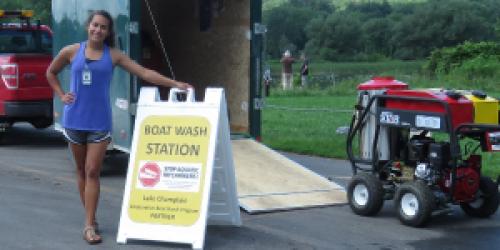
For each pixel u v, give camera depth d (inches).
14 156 426.6
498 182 303.0
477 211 303.4
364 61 2116.1
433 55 1262.3
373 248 263.1
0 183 351.3
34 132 535.5
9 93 450.6
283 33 2271.2
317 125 572.4
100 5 368.2
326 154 442.6
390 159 305.6
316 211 307.6
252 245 264.2
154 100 269.6
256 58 377.4
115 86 356.5
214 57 398.9
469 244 268.8
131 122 345.1
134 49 343.0
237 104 384.8
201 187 256.7
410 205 288.5
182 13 419.5
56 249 256.4
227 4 389.4
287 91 944.3
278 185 325.1
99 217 295.1
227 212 277.6
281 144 471.2
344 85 984.3
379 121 299.7
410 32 2182.6
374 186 297.7
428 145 292.2
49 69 261.7
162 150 263.3
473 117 281.3
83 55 256.8
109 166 396.2
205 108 262.8
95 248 257.4
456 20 2126.0
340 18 2242.9
